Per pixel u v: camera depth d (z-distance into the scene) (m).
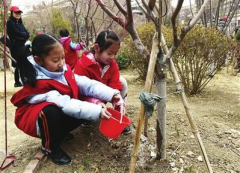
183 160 2.23
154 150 2.34
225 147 2.53
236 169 2.19
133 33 1.87
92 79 2.38
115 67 2.48
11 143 2.64
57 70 2.03
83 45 4.14
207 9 7.17
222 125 3.07
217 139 2.67
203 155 1.93
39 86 1.97
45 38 1.91
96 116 1.92
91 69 2.34
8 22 5.00
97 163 2.17
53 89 2.03
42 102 2.00
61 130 2.07
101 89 2.16
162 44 2.08
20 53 1.92
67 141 2.44
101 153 2.30
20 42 5.09
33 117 1.96
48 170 2.05
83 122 2.44
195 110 3.65
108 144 2.42
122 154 2.29
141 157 2.25
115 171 2.09
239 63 6.50
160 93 1.98
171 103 4.02
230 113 3.60
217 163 2.25
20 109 2.06
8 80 6.31
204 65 4.48
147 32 4.73
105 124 1.95
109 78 2.49
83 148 2.35
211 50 4.32
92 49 2.41
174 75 1.97
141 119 1.70
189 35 4.11
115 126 1.91
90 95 2.21
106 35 2.19
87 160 2.19
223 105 4.01
